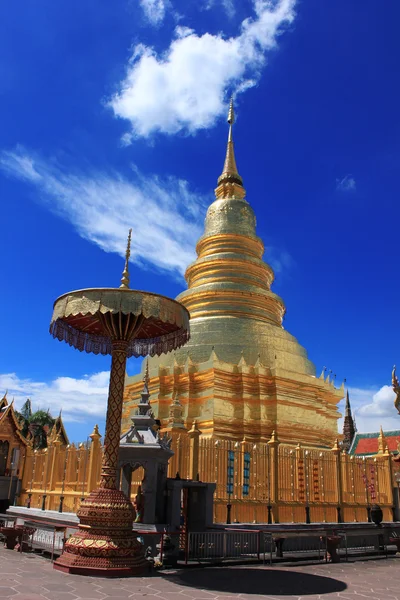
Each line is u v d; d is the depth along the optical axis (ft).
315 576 45.62
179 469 59.31
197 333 101.09
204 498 57.21
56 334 51.65
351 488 75.87
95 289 44.80
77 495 64.08
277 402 92.53
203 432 88.17
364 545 71.61
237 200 125.08
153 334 56.34
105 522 42.68
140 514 52.39
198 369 94.22
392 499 81.41
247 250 119.85
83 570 40.11
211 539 54.54
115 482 45.06
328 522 69.41
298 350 105.70
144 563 43.47
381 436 86.58
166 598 33.32
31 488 81.46
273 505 64.28
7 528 55.72
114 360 47.88
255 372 93.86
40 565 44.50
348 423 205.05
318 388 98.73
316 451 73.46
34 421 152.87
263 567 49.93
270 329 104.37
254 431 90.33
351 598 36.24
